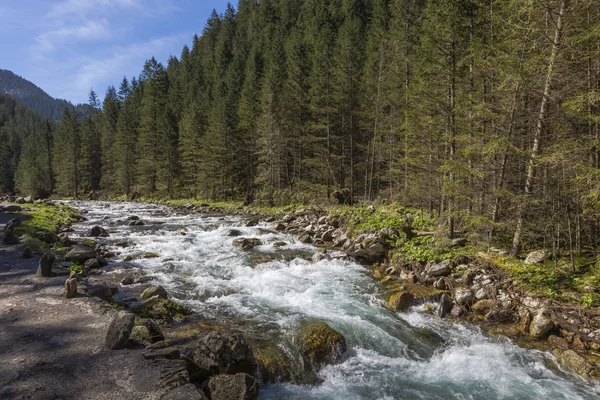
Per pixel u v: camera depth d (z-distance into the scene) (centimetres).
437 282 1138
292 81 4394
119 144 7119
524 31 1141
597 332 763
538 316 847
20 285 991
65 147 8094
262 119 4494
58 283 1016
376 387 650
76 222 2727
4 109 19638
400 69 2711
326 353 724
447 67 1552
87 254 1387
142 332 695
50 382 517
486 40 1545
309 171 4488
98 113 10400
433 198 1989
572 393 638
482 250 1283
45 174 8781
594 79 1091
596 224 1166
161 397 480
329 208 2930
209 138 5316
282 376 655
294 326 849
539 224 1221
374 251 1485
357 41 5000
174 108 7725
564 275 983
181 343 724
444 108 1617
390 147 2803
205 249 1753
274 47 6588
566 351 741
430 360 749
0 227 1859
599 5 1029
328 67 4056
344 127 3856
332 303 1024
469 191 1403
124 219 2967
